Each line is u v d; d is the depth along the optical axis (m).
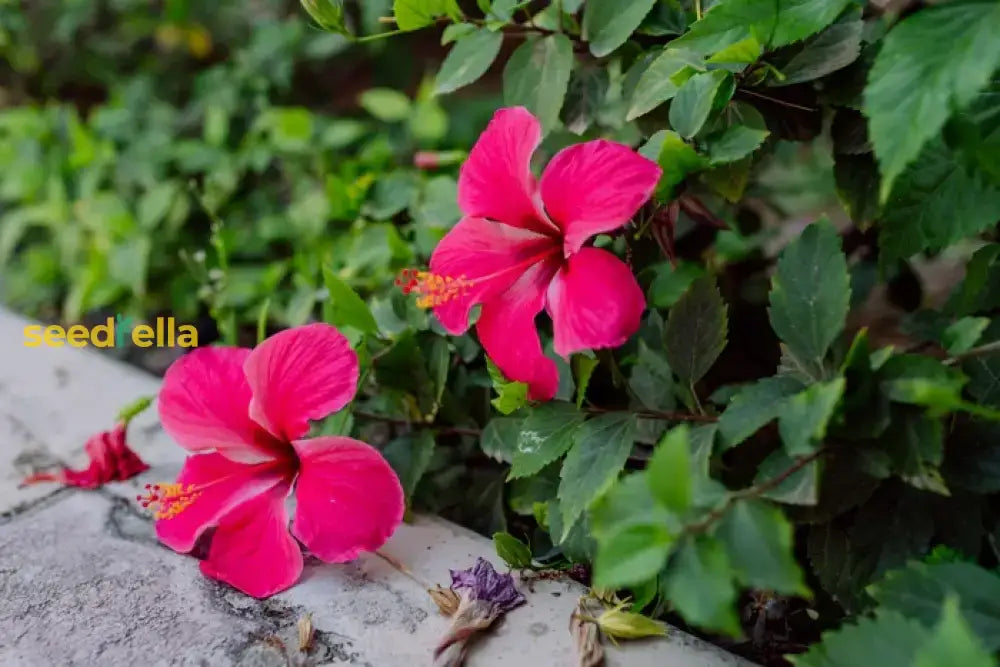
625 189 0.54
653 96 0.57
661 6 0.60
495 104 0.96
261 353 0.58
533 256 0.58
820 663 0.48
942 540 0.53
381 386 0.64
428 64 1.10
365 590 0.58
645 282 0.62
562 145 0.69
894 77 0.47
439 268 0.60
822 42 0.56
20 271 0.98
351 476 0.58
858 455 0.50
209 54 1.15
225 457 0.60
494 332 0.58
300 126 0.90
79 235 0.92
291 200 0.99
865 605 0.53
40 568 0.61
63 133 1.02
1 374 0.76
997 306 0.57
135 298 0.91
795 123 0.60
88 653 0.56
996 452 0.52
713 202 0.71
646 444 0.61
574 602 0.57
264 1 1.13
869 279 0.70
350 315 0.62
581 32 0.61
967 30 0.47
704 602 0.44
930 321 0.61
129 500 0.65
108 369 0.76
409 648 0.56
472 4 0.71
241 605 0.58
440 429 0.65
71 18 1.11
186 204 0.92
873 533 0.53
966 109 0.51
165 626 0.57
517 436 0.61
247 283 0.84
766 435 0.60
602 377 0.63
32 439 0.70
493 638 0.56
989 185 0.53
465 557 0.60
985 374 0.53
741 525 0.46
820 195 0.83
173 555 0.61
